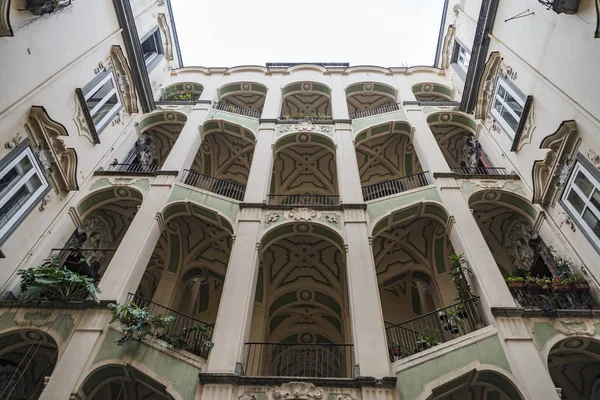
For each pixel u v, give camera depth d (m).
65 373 8.91
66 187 12.53
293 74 21.36
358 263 11.51
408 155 19.14
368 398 8.61
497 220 15.14
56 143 11.96
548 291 10.89
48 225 11.87
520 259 14.24
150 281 16.44
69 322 9.90
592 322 9.75
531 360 9.03
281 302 15.98
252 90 21.02
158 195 13.53
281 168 19.23
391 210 13.22
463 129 18.44
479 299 10.73
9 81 10.03
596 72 10.02
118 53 15.55
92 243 14.15
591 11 10.16
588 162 10.52
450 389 9.23
